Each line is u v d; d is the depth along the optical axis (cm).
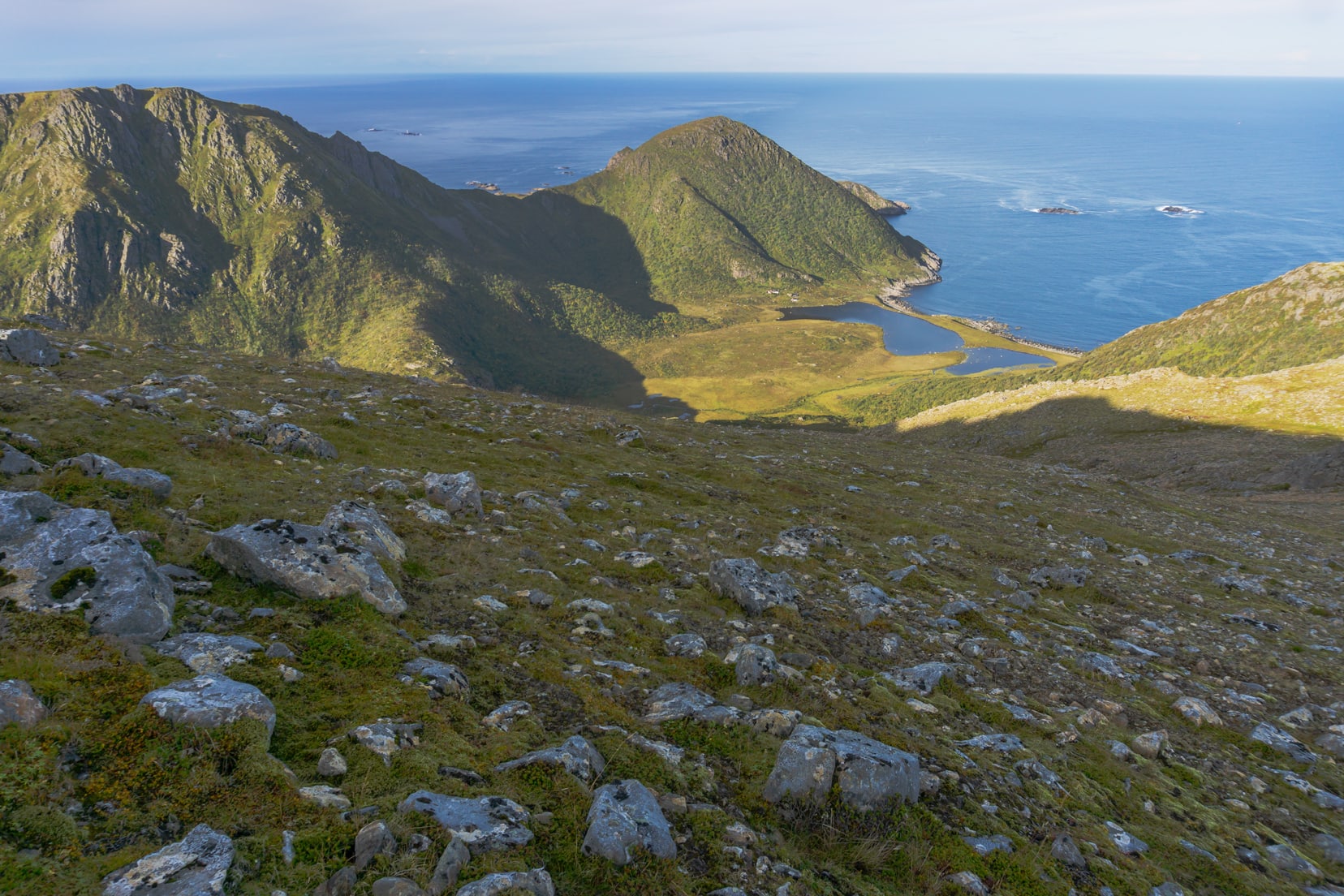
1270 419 9675
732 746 1079
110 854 599
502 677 1137
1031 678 1820
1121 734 1575
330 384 4331
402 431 3372
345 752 811
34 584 906
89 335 4341
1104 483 5956
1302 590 3372
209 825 654
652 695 1213
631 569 1953
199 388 3222
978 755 1258
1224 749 1673
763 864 827
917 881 902
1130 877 1029
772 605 1831
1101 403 12175
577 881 725
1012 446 11438
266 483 1833
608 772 927
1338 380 10250
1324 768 1655
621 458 4003
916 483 4984
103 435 1903
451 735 902
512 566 1702
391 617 1230
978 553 3272
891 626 1925
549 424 4591
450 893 648
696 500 3291
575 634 1399
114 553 984
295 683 929
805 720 1170
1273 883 1151
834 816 958
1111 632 2473
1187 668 2219
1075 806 1201
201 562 1213
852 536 3159
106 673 805
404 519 1816
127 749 706
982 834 1020
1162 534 4378
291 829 675
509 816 762
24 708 703
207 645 942
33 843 580
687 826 859
